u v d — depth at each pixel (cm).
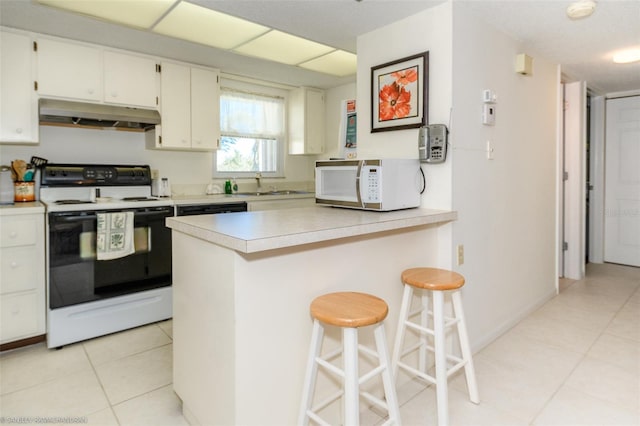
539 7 224
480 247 254
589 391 205
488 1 216
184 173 385
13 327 248
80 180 306
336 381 178
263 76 397
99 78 297
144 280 294
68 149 317
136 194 338
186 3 228
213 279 156
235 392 145
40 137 304
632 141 452
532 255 319
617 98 457
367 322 136
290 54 326
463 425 178
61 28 265
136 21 254
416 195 235
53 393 207
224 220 183
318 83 429
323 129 461
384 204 212
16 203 275
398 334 194
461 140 231
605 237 480
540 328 288
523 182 301
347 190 229
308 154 465
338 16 238
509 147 280
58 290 256
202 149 366
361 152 274
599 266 468
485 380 217
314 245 167
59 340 258
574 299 351
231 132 412
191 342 177
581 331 281
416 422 181
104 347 262
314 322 151
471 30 234
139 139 354
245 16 240
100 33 275
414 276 189
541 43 283
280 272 155
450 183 225
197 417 174
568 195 415
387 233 201
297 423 164
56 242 254
